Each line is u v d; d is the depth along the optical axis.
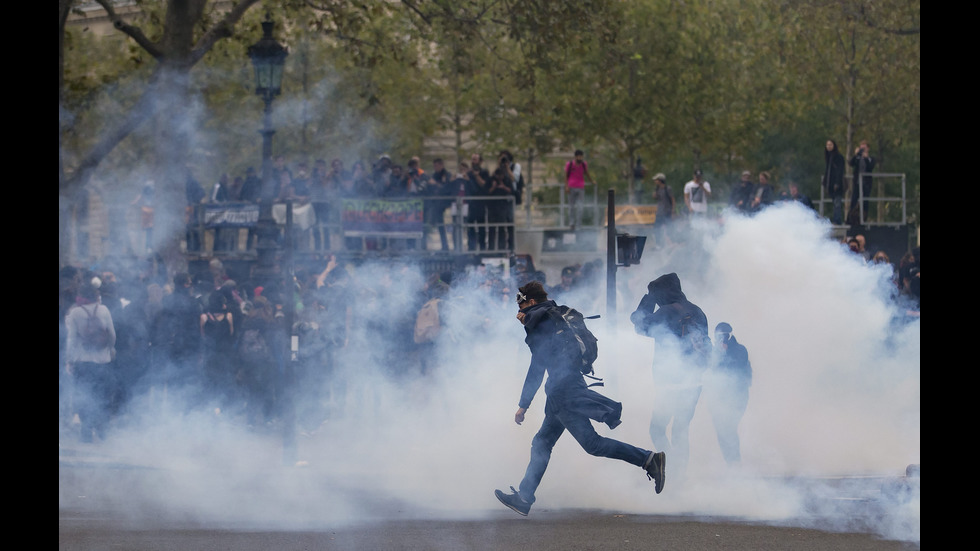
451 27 24.05
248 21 24.52
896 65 31.73
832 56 32.47
